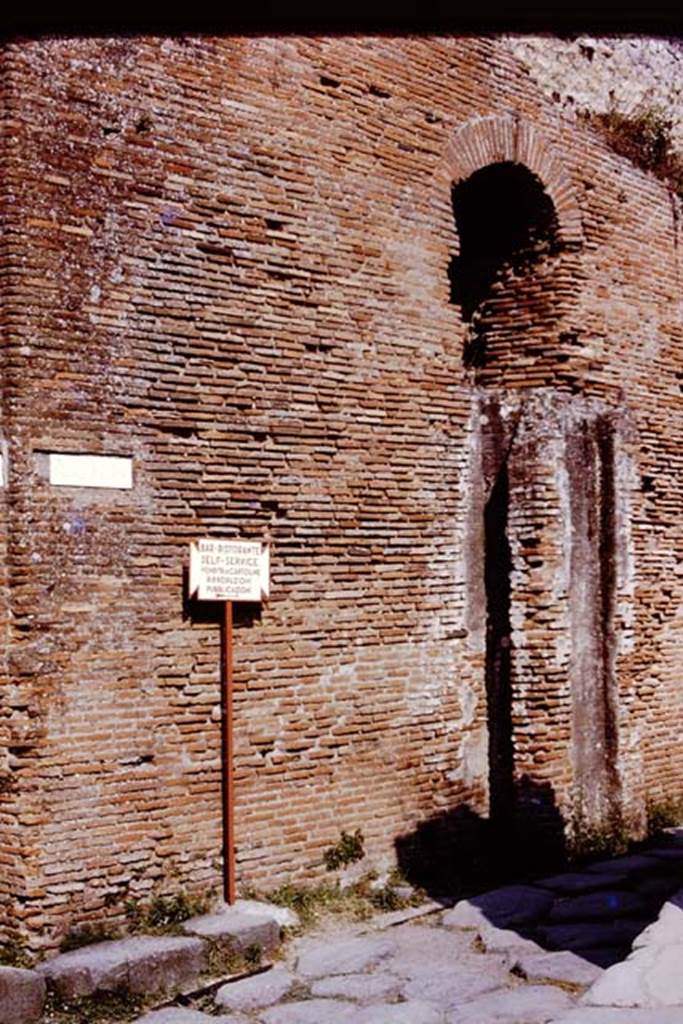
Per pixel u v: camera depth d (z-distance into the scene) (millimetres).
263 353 10102
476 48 12016
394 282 11102
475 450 11844
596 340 12945
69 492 8969
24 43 8945
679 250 14227
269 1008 8094
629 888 10586
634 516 13250
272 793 10016
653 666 13438
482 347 13039
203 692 9594
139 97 9469
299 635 10273
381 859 10719
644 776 12922
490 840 11688
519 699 11711
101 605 9086
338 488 10594
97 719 9023
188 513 9594
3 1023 7789
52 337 8930
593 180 13125
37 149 8945
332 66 10734
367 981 8484
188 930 8938
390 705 10906
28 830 8656
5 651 8773
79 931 8797
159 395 9461
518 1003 7871
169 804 9352
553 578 11797
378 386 10938
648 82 14094
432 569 11344
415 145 11375
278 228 10258
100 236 9203
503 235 13008
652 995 7480
